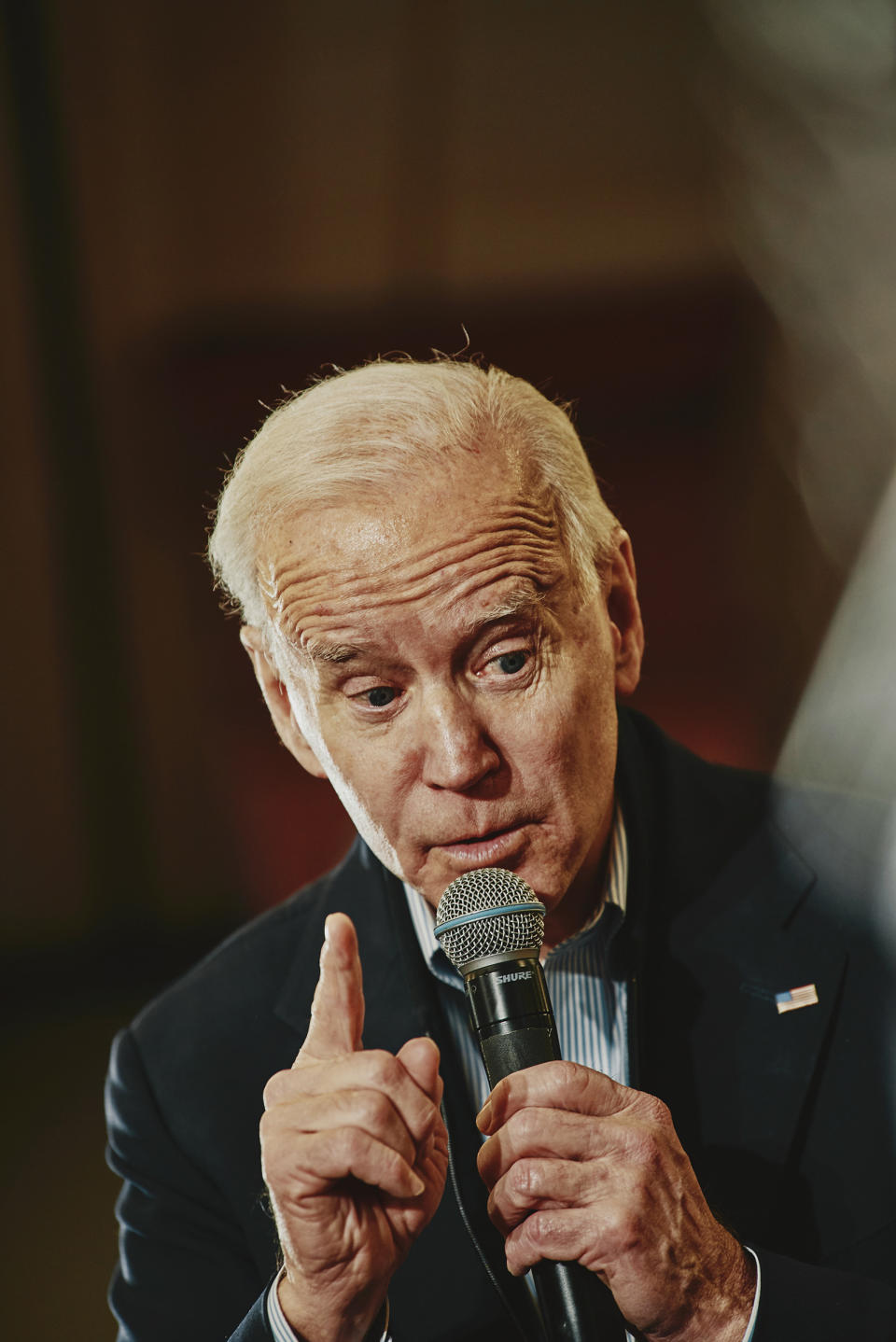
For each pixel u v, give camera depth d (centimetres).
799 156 1423
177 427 1473
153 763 1548
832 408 1483
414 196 1444
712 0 1393
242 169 1415
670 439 1555
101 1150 1130
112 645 1508
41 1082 1299
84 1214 1016
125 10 1334
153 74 1367
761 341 1490
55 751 1522
